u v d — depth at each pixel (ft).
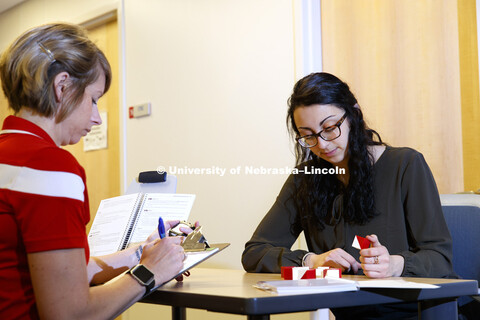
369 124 8.07
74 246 2.99
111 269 4.15
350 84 8.30
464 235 5.15
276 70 8.73
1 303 2.98
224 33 9.52
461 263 5.11
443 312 3.54
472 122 7.15
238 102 9.27
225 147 9.41
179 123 10.20
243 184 9.12
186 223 4.52
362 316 4.79
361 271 4.52
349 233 5.01
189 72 10.07
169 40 10.46
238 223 9.14
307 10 8.45
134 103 11.13
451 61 7.36
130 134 11.18
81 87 3.40
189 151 9.98
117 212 4.80
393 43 7.90
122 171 11.21
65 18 12.87
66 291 2.93
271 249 4.93
